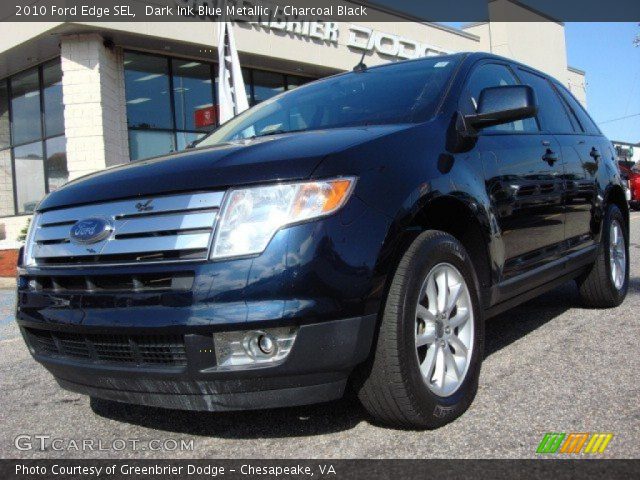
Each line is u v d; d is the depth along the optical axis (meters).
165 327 2.25
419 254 2.53
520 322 4.41
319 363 2.24
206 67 14.62
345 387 2.47
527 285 3.44
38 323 2.60
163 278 2.31
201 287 2.23
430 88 3.27
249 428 2.76
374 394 2.47
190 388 2.30
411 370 2.45
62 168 14.00
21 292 2.76
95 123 12.16
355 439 2.54
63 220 2.65
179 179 2.41
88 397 3.45
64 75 12.16
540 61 27.02
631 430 2.46
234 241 2.25
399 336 2.41
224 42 10.39
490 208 3.03
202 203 2.32
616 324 4.18
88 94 12.14
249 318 2.18
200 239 2.29
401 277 2.46
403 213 2.46
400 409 2.46
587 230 4.29
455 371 2.73
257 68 15.79
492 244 3.03
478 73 3.57
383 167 2.50
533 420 2.62
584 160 4.33
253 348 2.24
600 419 2.58
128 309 2.34
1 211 15.30
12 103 14.95
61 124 13.91
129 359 2.42
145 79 13.52
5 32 12.98
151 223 2.39
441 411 2.56
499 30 24.77
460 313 2.80
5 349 4.91
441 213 2.89
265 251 2.22
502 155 3.28
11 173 15.13
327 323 2.23
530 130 3.85
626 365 3.27
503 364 3.43
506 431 2.52
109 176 2.73
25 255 2.82
